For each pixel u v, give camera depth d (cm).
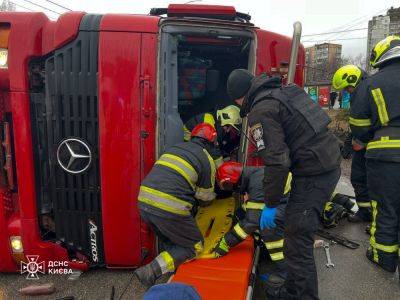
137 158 291
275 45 315
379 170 312
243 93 251
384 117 305
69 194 297
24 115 283
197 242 274
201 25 295
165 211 261
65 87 285
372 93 311
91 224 301
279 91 234
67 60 284
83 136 289
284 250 248
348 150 438
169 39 290
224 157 354
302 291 243
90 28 285
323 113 240
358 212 431
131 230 300
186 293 112
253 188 276
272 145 221
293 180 242
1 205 293
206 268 258
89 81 285
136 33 287
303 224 237
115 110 286
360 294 289
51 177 297
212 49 381
